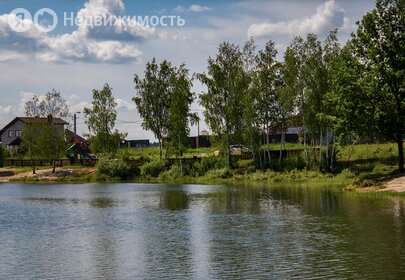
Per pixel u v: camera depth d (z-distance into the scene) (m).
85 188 64.38
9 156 110.88
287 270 20.55
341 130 54.44
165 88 84.50
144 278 20.06
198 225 32.00
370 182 49.59
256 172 69.25
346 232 28.02
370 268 20.50
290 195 47.53
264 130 71.88
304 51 65.50
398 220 31.12
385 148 67.62
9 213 39.84
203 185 63.84
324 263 21.45
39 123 87.00
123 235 29.22
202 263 22.11
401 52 51.81
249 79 72.00
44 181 80.81
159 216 36.47
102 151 90.75
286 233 28.33
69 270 21.48
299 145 83.06
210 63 74.00
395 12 52.59
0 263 22.84
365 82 53.22
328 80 63.94
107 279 20.05
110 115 90.50
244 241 26.45
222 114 73.75
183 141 77.19
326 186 54.97
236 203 42.78
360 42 53.59
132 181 76.25
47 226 33.00
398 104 52.38
